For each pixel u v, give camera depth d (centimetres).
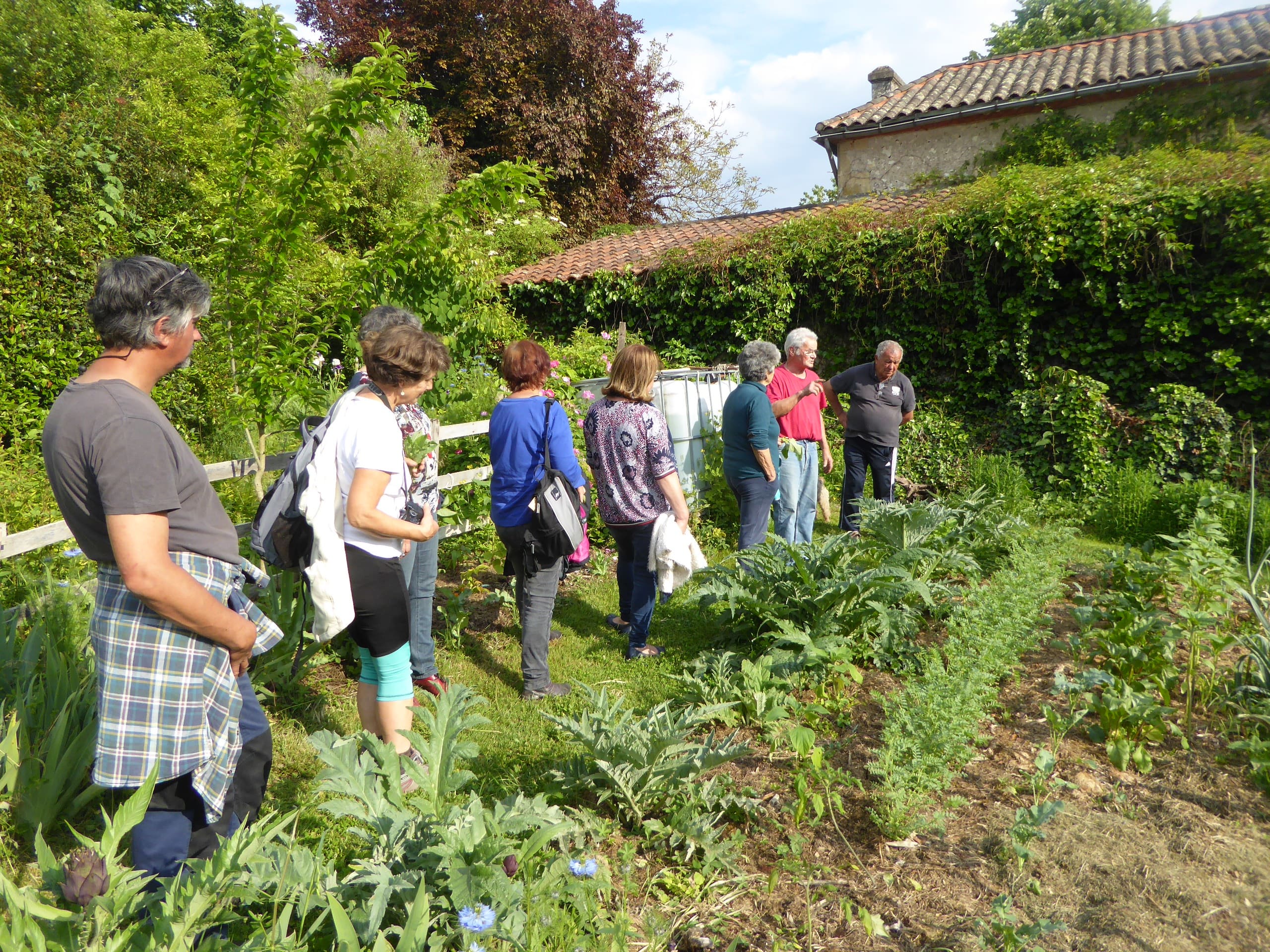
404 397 276
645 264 1170
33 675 287
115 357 185
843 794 311
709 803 290
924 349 985
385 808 231
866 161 1402
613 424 414
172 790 194
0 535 299
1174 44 1275
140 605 184
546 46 1858
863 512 520
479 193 466
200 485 195
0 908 172
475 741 340
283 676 366
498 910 195
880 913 248
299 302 454
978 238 921
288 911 178
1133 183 870
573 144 1888
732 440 506
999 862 271
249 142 414
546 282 1224
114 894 161
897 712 328
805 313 1070
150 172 858
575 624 496
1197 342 851
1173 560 480
